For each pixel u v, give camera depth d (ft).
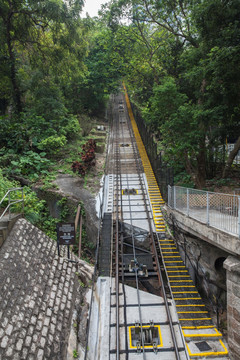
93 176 57.57
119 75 103.76
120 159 71.15
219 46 38.83
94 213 46.21
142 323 27.32
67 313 25.18
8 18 59.93
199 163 51.08
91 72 101.96
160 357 23.81
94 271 32.48
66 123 73.56
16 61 67.41
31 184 50.39
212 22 39.60
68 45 63.52
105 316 28.81
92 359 23.41
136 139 87.40
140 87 89.81
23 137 59.98
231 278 23.66
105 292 32.27
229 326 24.00
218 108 41.93
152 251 39.55
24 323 20.34
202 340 26.04
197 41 51.70
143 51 73.77
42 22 63.16
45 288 25.29
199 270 38.52
